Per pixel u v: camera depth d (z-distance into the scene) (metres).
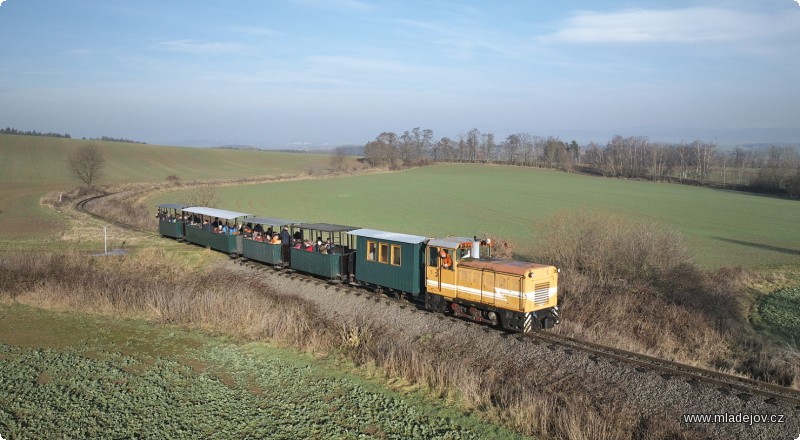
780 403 13.67
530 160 157.88
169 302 24.12
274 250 30.31
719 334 22.67
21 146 124.88
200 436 12.59
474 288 20.50
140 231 44.62
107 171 112.75
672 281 27.94
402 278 23.39
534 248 38.25
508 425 13.33
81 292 25.70
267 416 13.67
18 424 12.95
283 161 150.00
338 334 20.34
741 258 39.59
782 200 79.75
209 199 63.41
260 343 19.73
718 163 132.25
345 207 67.56
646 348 20.88
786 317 26.27
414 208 67.00
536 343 18.12
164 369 16.97
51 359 17.72
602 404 14.38
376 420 13.48
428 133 170.50
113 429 12.85
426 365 16.41
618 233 30.25
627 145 136.75
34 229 44.62
